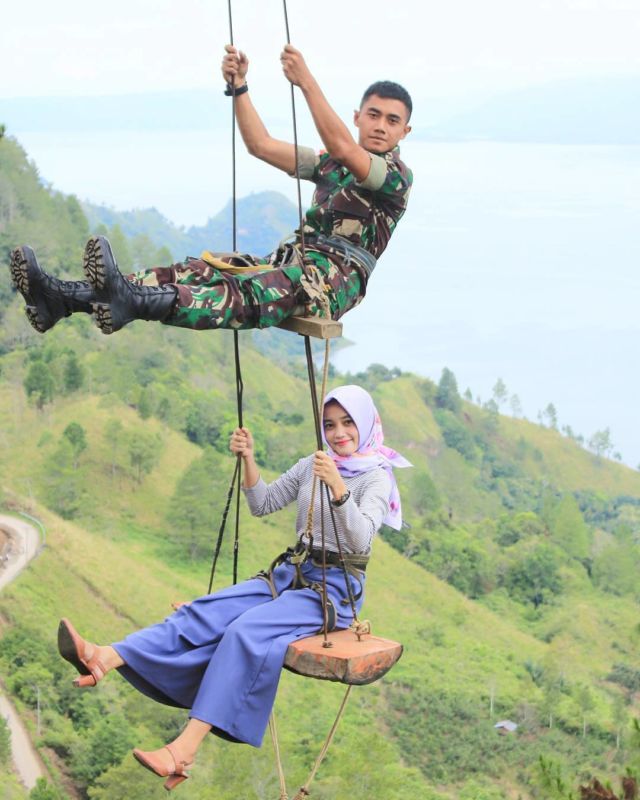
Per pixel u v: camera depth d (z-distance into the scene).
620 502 176.62
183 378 138.62
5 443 111.88
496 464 176.75
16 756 66.56
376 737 69.19
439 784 73.81
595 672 97.62
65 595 86.62
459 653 96.00
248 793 63.38
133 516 106.12
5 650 76.62
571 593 114.81
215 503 102.69
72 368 122.50
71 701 73.12
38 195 153.38
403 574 109.62
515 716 84.81
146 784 63.31
